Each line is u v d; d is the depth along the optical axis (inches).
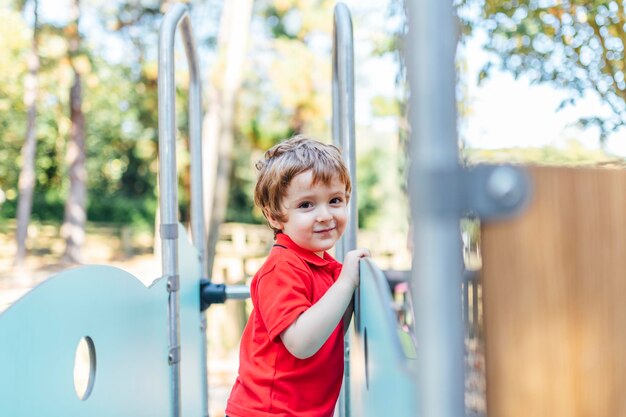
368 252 46.6
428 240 17.6
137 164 614.2
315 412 50.4
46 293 37.3
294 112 409.7
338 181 50.5
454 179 17.7
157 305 57.9
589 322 20.7
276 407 49.8
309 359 50.0
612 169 20.8
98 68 469.7
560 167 20.2
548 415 20.7
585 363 20.8
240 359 54.0
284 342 46.3
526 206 19.6
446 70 17.7
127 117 546.9
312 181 49.2
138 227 608.4
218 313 267.9
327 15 345.1
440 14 17.7
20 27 440.8
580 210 20.4
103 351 45.0
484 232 19.7
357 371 45.4
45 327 37.0
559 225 20.2
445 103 17.6
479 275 20.2
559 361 20.6
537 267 20.1
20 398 34.1
